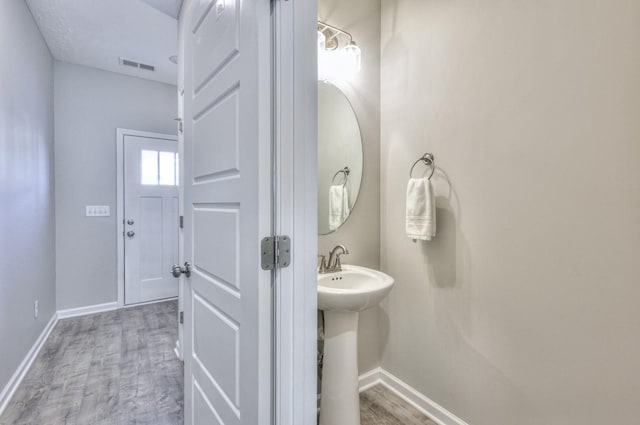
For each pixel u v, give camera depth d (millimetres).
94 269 3312
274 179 901
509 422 1419
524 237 1359
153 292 3641
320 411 1614
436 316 1735
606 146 1128
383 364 2059
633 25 1063
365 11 1969
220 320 1107
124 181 3471
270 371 918
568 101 1218
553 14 1255
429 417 1758
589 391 1182
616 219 1109
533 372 1337
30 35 2365
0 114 1825
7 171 1918
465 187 1584
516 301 1393
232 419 1020
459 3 1599
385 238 2041
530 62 1328
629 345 1089
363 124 1979
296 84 932
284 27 904
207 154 1199
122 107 3449
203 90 1237
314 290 990
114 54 3020
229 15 1019
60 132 3127
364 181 1991
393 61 1962
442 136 1689
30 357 2285
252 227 906
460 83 1599
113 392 1966
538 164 1310
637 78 1059
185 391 1455
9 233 1943
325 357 1583
